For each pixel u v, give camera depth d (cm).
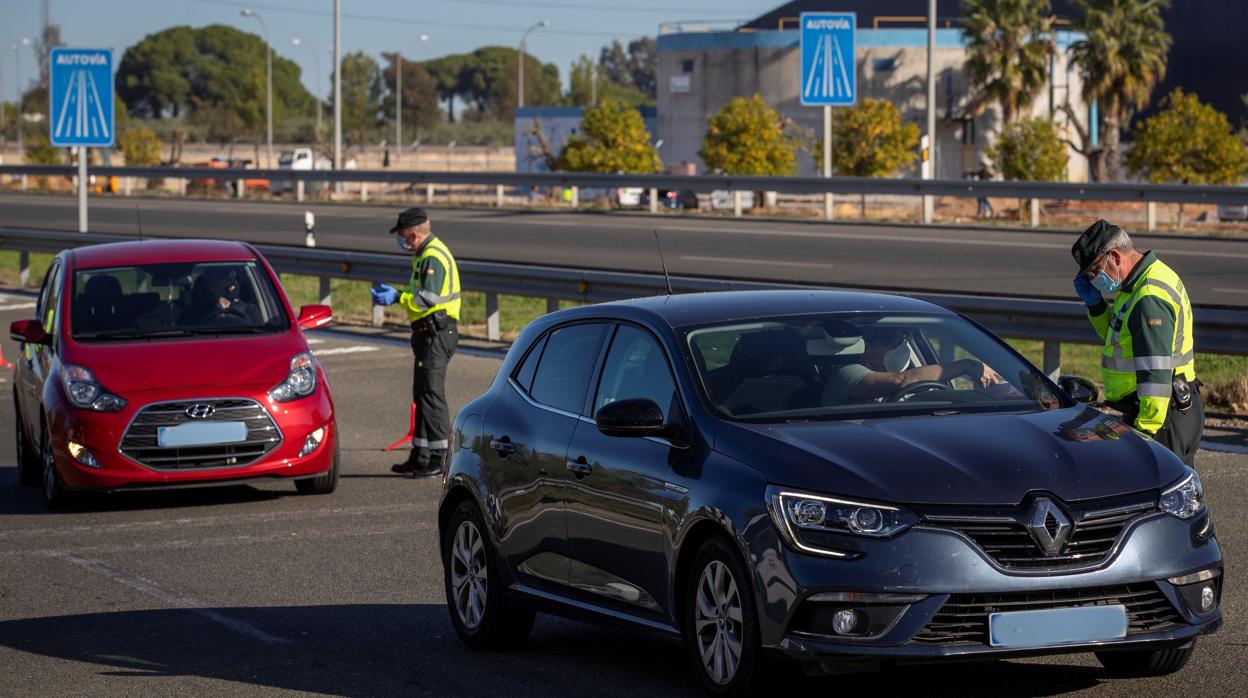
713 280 1847
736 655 598
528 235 3250
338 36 5062
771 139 5209
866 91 6712
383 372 1881
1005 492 562
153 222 3912
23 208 4622
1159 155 5000
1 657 771
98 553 1022
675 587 627
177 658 758
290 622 826
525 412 745
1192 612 584
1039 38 6303
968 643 555
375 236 3369
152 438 1125
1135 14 6169
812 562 562
